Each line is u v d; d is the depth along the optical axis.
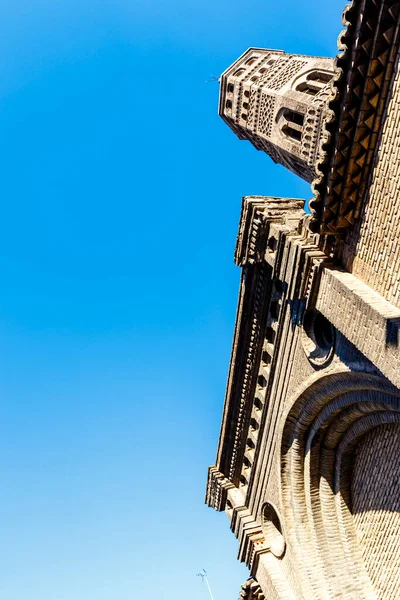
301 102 27.75
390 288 14.17
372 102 14.22
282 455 23.31
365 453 20.80
